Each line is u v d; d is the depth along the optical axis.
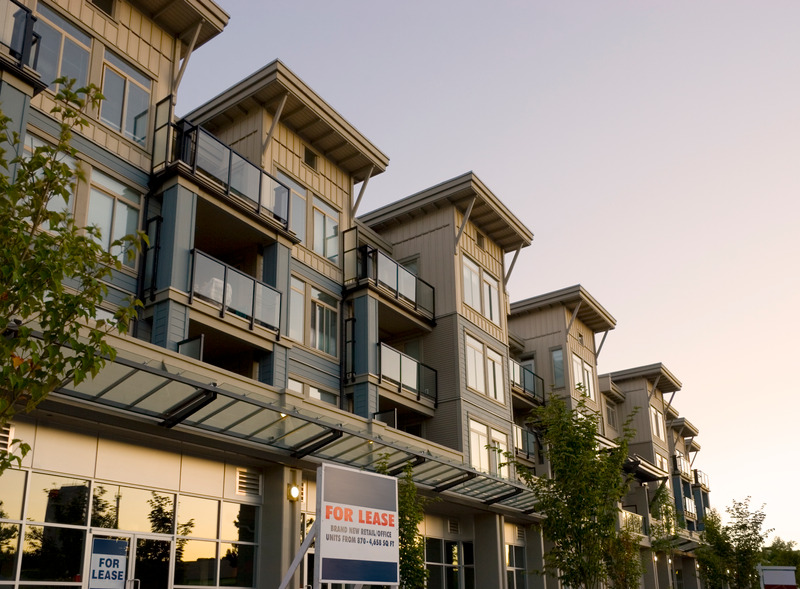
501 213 29.06
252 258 20.66
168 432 14.77
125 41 18.27
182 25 19.48
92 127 16.98
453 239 27.72
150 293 16.98
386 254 27.09
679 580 47.41
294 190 22.80
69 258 7.84
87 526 13.71
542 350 36.53
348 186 25.33
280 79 21.42
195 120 22.83
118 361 12.16
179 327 16.81
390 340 27.75
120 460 14.60
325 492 11.70
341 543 11.72
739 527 38.06
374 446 17.89
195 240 20.36
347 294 24.05
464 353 26.67
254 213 19.56
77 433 13.97
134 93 18.28
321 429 16.58
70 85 8.63
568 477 18.12
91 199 16.61
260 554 17.08
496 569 25.05
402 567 17.09
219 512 16.42
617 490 18.67
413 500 17.98
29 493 12.95
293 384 21.27
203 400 13.88
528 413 34.31
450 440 25.41
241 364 19.77
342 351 23.47
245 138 22.05
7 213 7.69
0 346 7.24
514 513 26.47
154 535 14.89
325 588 18.05
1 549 12.38
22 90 14.40
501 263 31.03
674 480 50.00
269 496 17.41
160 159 18.22
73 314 7.80
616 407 46.28
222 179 19.05
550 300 36.53
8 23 14.45
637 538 27.41
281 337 19.67
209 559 15.97
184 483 15.74
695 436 57.53
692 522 52.59
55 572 13.08
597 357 39.78
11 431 12.87
